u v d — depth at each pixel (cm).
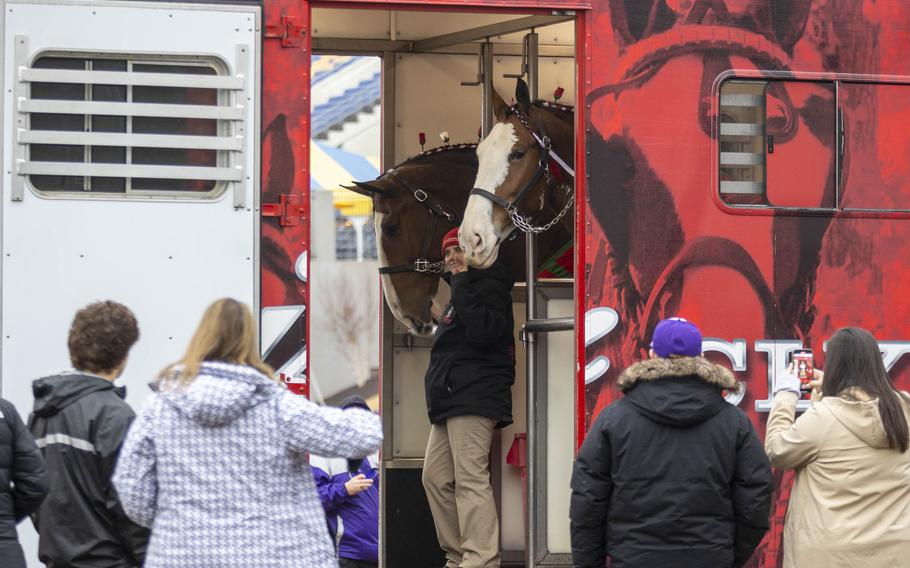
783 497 976
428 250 1229
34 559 875
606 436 754
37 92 882
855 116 994
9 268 869
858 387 793
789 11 989
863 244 987
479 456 1081
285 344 899
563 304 1121
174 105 894
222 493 636
